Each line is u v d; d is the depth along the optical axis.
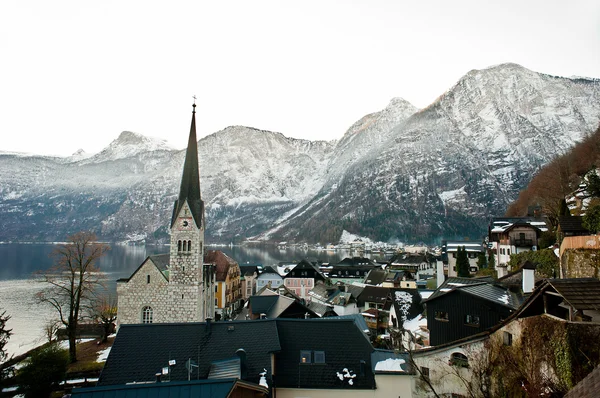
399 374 30.23
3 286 141.88
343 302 86.00
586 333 20.03
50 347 47.62
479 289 36.12
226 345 32.78
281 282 136.62
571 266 31.55
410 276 112.31
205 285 68.00
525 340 23.64
